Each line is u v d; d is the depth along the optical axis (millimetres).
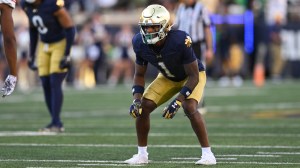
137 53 20547
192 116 20531
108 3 69688
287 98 47688
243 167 20219
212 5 64438
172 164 20828
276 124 32469
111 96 50938
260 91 54094
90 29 62531
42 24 28906
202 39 33875
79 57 62875
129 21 68250
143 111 20812
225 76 65812
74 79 63250
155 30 19672
